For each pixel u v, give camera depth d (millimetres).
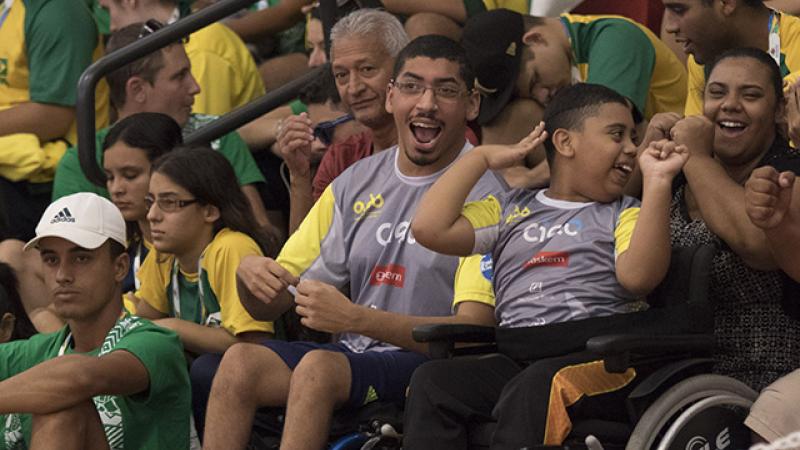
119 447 14086
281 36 22469
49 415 13406
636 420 12688
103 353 14078
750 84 14094
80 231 14055
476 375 13258
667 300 13484
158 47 18203
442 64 14633
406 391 14180
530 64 17047
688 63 17469
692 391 12734
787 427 12414
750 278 13695
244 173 18766
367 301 14898
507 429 12680
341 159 16828
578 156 13656
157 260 16500
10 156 19500
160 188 15727
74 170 18891
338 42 16172
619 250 13273
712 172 13758
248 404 14047
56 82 20156
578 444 12852
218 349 15484
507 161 13750
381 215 14930
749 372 13727
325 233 15156
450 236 13641
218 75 20500
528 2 19812
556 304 13336
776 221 12805
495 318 14094
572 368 12805
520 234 13758
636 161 13727
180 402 14227
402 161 15016
